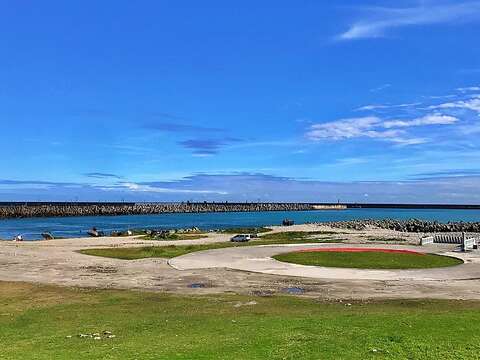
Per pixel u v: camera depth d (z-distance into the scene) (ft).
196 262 135.85
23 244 202.69
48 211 558.15
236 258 142.82
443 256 145.07
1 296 89.92
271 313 71.05
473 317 58.29
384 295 89.66
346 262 132.26
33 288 98.58
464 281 105.60
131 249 171.42
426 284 101.91
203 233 271.49
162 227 393.50
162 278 110.83
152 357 42.24
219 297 88.07
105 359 42.16
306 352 42.47
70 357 43.52
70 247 185.57
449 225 336.29
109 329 60.18
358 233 279.49
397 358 40.11
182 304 80.94
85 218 536.83
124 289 97.40
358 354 41.37
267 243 194.18
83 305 80.69
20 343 52.42
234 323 61.21
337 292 93.09
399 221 398.21
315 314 68.23
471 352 41.57
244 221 493.77
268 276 112.47
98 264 134.92
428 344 44.16
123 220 502.79
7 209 526.98
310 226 351.46
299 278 109.60
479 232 310.86
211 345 46.37
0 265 133.69
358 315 63.87
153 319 67.05
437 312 66.85
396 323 54.44
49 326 63.62
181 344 47.75
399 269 121.80
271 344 45.78
